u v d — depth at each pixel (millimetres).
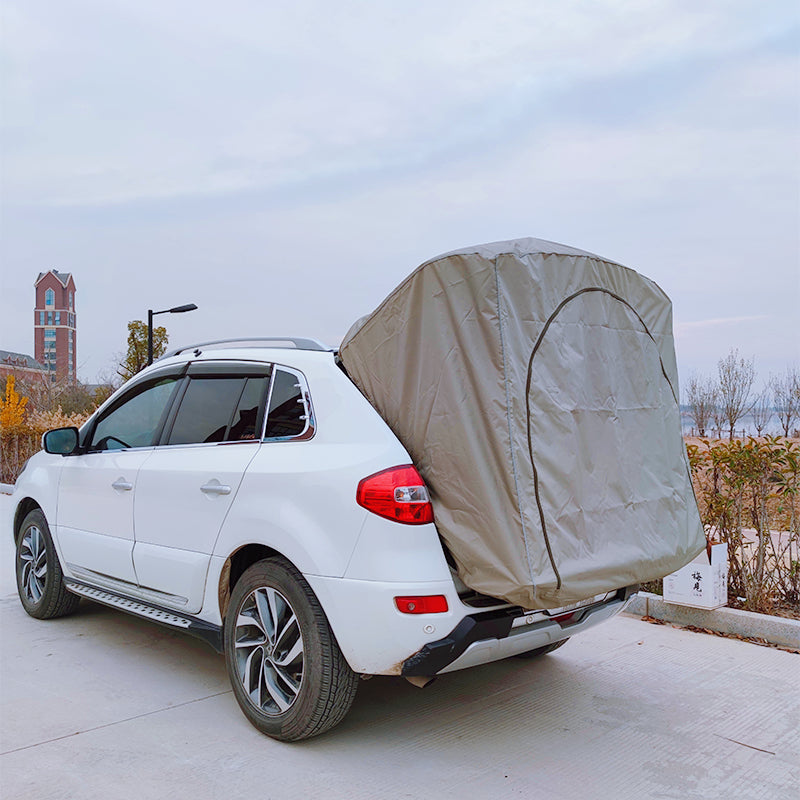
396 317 3398
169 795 3006
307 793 3039
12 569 7293
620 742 3580
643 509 3564
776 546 5922
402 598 3035
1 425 15719
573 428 3277
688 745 3555
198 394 4320
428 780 3172
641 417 3715
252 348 4172
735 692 4238
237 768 3244
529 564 2963
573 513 3189
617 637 5266
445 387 3162
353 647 3133
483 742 3559
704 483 5945
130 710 3871
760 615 5242
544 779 3201
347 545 3164
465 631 3090
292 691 3434
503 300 3127
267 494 3529
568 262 3426
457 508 3096
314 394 3607
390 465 3189
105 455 4836
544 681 4398
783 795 3102
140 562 4281
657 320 3986
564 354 3318
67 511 5074
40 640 5062
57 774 3168
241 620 3643
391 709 3959
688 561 3781
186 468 4035
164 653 4809
